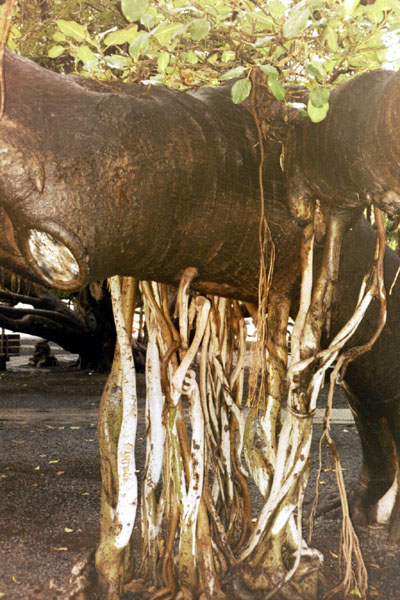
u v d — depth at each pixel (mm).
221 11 2832
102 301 19328
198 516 4012
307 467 3955
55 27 4141
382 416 5375
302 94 3654
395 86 2771
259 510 6246
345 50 2965
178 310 3867
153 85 3494
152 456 4184
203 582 3922
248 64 3037
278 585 3844
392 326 4746
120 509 3959
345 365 3881
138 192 2998
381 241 3709
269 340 4164
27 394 14625
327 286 3752
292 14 2564
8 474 7539
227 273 3820
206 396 4398
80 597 3881
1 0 2662
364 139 2984
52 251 2953
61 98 2912
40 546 5215
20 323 18797
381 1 2639
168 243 3412
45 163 2750
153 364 4176
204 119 3422
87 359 19969
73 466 7988
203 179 3342
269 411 4176
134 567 4172
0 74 2264
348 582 4180
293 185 3568
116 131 2943
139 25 4316
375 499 5836
